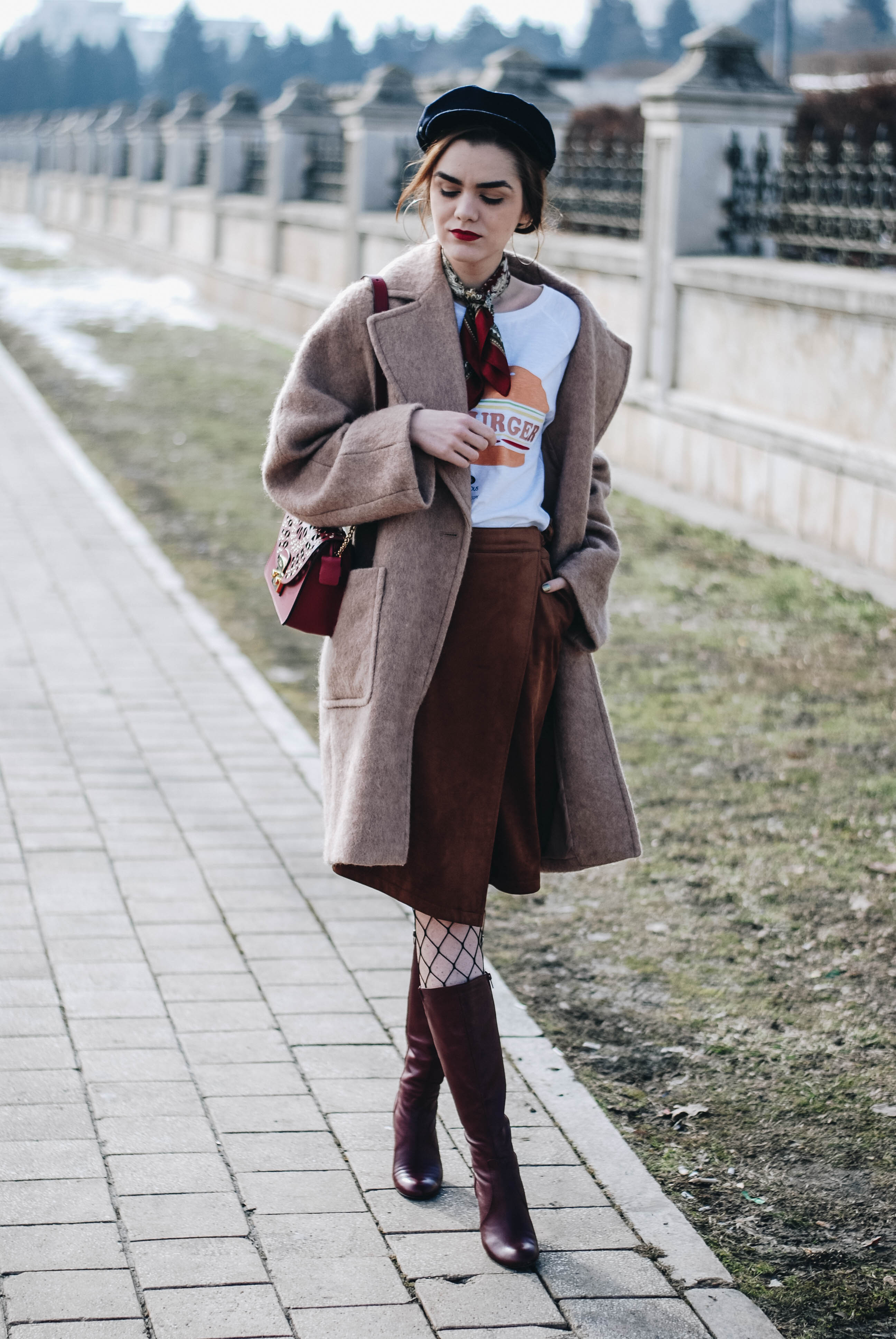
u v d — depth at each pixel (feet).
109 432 53.62
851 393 36.11
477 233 10.77
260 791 21.83
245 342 77.10
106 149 137.18
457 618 10.93
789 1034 15.46
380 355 10.89
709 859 19.90
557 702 11.99
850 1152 13.41
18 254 134.62
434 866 11.03
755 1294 11.37
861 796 21.97
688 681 27.43
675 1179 12.94
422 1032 12.04
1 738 23.52
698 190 43.75
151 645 29.27
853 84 71.20
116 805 20.90
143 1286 10.75
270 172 83.10
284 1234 11.50
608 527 12.06
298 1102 13.50
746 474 40.60
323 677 11.44
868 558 35.27
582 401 11.45
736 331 41.27
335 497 10.82
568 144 59.72
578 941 17.65
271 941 16.89
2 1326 10.21
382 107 68.85
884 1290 11.50
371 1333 10.38
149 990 15.53
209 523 40.57
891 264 39.75
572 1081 14.38
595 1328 10.63
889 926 17.88
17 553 36.14
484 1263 11.31
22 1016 14.83
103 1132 12.81
